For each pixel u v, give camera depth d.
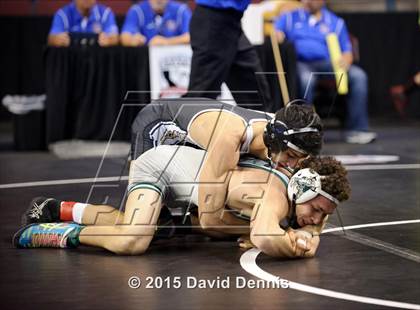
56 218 4.50
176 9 8.98
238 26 6.45
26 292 3.44
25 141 8.66
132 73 8.55
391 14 11.54
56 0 11.54
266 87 6.78
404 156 8.00
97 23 9.14
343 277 3.64
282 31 9.16
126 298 3.34
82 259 4.02
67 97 8.56
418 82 10.98
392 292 3.39
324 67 9.08
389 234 4.57
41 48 11.18
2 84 11.24
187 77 8.50
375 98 11.71
